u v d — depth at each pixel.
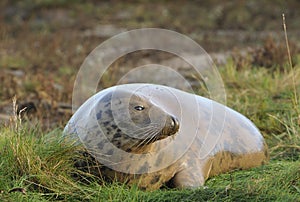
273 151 25.95
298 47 45.25
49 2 79.12
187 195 19.72
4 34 59.97
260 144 24.12
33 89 37.78
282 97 31.92
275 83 33.34
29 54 50.56
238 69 37.41
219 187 20.19
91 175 20.45
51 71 46.28
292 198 19.59
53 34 62.25
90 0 82.44
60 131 25.72
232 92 32.69
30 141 21.44
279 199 19.45
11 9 77.31
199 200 19.45
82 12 77.06
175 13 77.12
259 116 29.58
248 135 23.81
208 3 81.19
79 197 19.75
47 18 74.75
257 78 34.38
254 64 38.94
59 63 48.12
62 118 30.89
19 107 33.75
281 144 26.05
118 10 78.69
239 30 67.00
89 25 70.06
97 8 79.06
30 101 34.53
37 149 21.20
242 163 23.36
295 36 59.62
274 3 77.31
